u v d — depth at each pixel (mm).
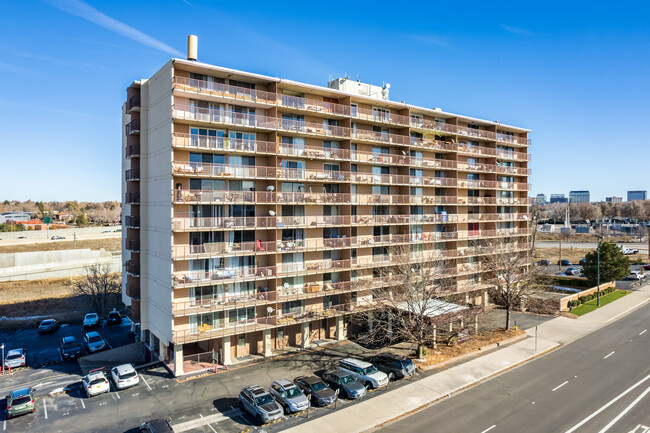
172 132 33594
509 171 60812
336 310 41344
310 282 41625
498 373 34750
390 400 29609
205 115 34906
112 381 33781
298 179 39125
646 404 28828
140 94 38906
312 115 41469
